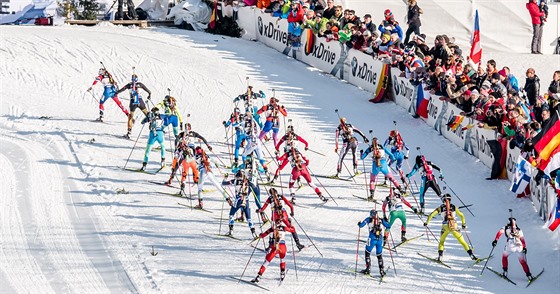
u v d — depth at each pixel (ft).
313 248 176.04
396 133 208.03
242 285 158.81
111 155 230.48
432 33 340.39
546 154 185.47
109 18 374.02
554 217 174.50
